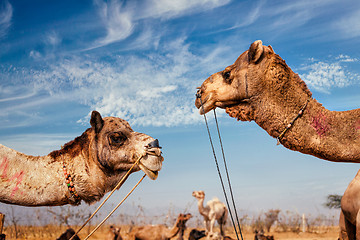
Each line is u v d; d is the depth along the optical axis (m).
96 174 4.74
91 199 4.77
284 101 5.39
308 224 24.72
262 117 5.51
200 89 5.99
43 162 4.70
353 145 5.09
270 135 5.56
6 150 4.64
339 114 5.29
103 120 4.97
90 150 4.77
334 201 25.92
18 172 4.57
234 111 5.71
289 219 25.42
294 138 5.31
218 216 21.42
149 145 4.78
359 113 5.20
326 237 21.59
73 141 4.87
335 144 5.14
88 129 4.95
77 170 4.72
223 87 5.74
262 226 24.95
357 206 4.74
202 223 22.89
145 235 15.70
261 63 5.52
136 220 21.88
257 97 5.52
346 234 5.11
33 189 4.54
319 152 5.22
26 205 4.57
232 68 5.75
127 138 4.86
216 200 21.97
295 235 22.83
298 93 5.40
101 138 4.80
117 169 4.79
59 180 4.63
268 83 5.45
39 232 20.83
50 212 21.05
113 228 15.70
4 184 4.50
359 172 4.93
